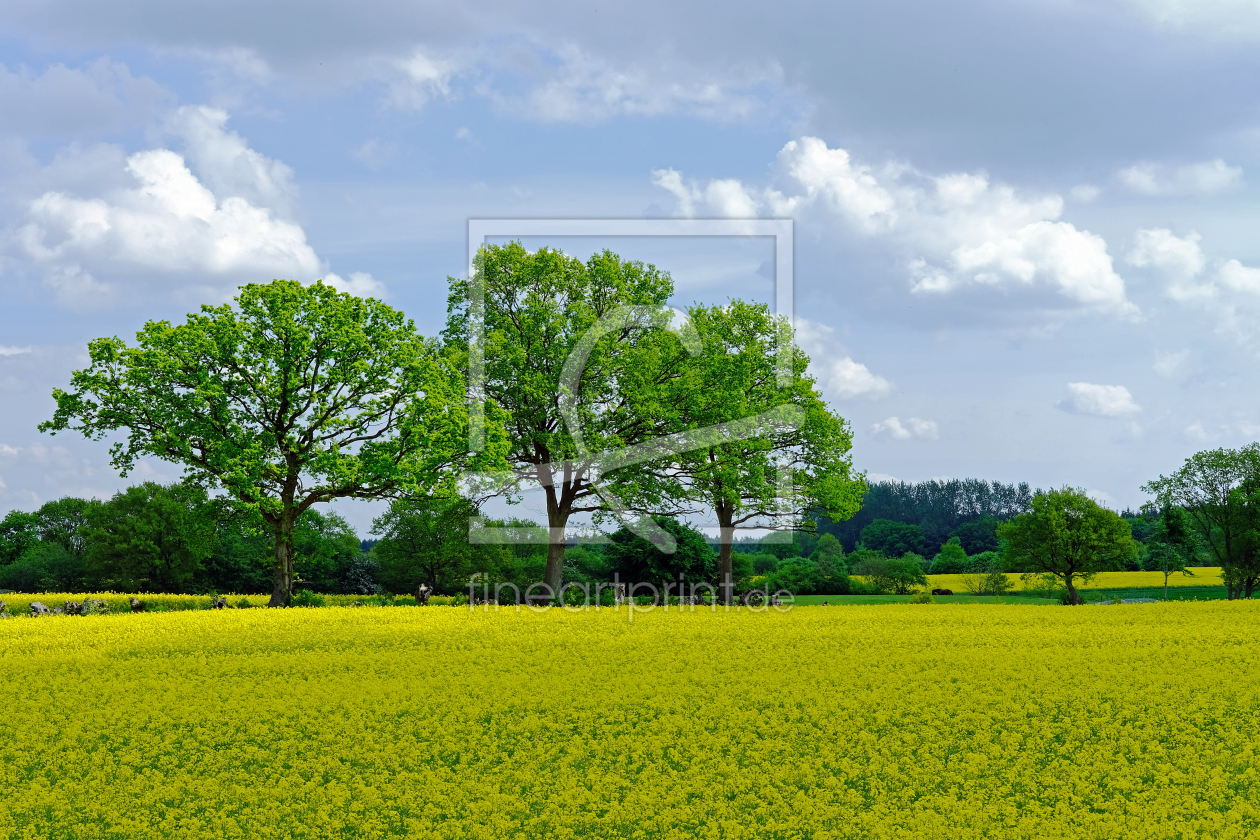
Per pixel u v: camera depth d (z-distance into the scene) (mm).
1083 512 62875
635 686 18641
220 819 11555
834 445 45875
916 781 12805
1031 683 18719
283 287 38062
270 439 36656
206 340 36062
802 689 18297
